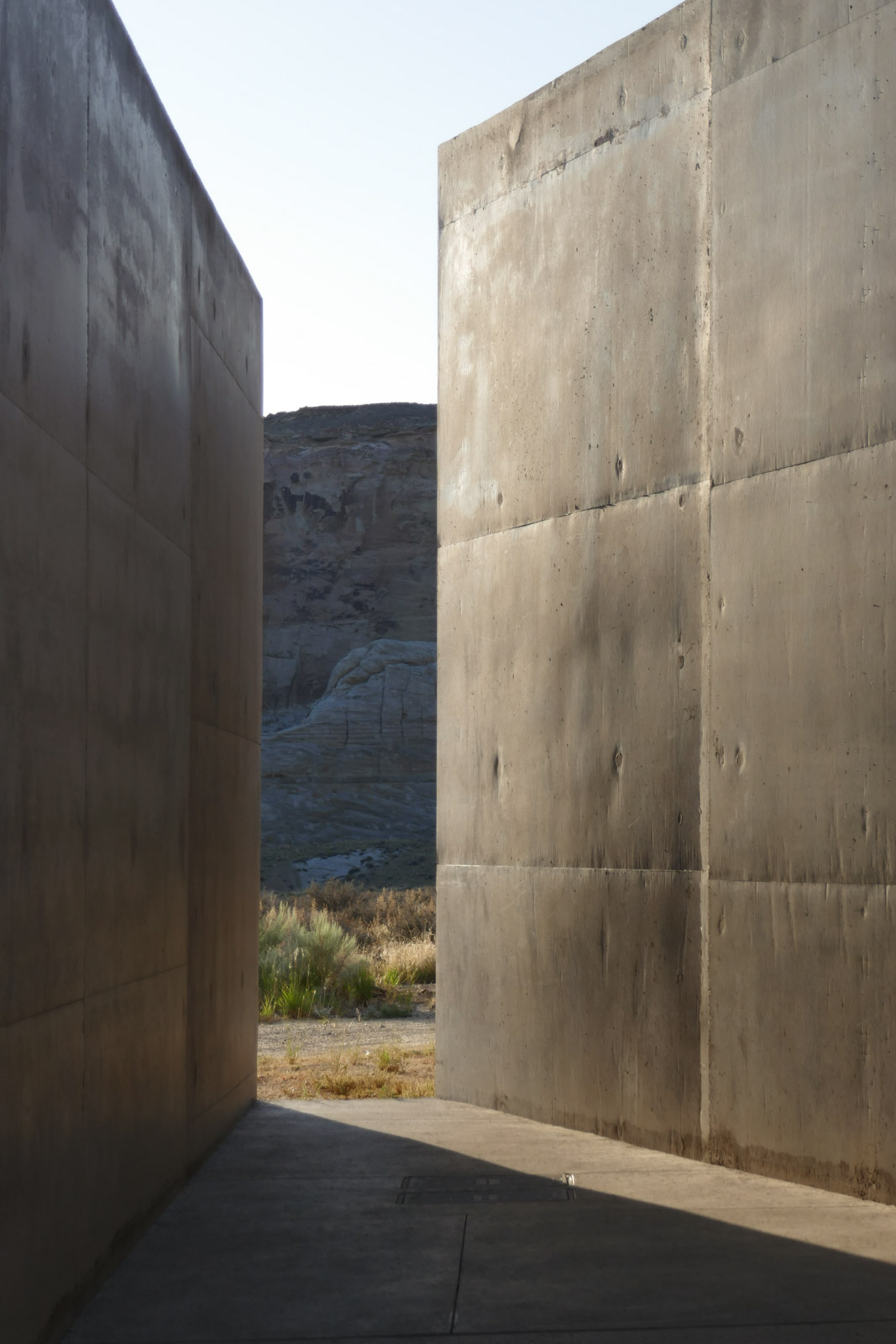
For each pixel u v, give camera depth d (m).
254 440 9.50
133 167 6.05
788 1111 6.86
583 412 8.52
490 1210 6.36
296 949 17.62
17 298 4.32
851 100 6.74
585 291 8.55
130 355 5.93
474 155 9.64
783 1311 4.89
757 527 7.20
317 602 106.88
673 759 7.70
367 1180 7.01
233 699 8.59
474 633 9.41
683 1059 7.54
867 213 6.63
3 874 4.11
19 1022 4.26
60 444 4.82
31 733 4.41
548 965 8.58
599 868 8.20
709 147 7.63
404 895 32.03
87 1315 4.95
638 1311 4.91
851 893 6.55
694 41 7.78
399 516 108.06
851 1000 6.53
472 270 9.64
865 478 6.59
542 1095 8.59
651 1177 7.00
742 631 7.25
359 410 129.50
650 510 7.96
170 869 6.62
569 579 8.57
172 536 6.77
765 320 7.20
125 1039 5.68
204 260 7.80
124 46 5.95
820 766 6.75
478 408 9.50
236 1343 4.66
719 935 7.32
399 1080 10.57
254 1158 7.57
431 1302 5.06
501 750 9.09
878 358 6.55
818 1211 6.23
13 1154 4.19
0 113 4.18
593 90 8.55
